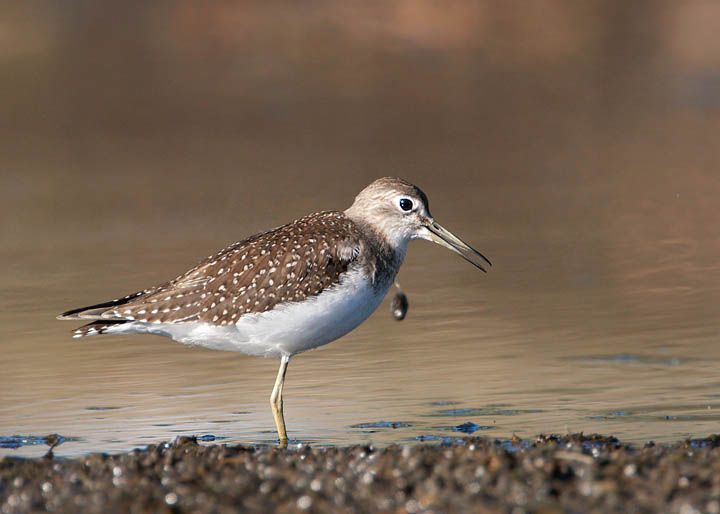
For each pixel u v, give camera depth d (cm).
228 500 711
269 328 1026
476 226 1989
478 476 727
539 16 3506
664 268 1677
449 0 3459
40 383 1177
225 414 1057
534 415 1015
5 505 724
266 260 1031
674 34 3403
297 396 1120
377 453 812
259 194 2162
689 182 2273
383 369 1214
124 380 1192
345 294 1040
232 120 2825
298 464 790
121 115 2817
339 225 1076
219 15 3412
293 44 3278
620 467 748
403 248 1126
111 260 1738
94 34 3272
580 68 3197
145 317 1027
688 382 1121
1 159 2483
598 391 1095
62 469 802
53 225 1984
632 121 2870
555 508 670
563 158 2539
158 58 3134
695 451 808
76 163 2450
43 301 1533
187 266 1680
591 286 1590
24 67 3061
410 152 2580
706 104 2973
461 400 1079
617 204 2122
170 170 2388
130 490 742
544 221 2009
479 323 1414
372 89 3027
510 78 3180
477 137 2727
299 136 2703
